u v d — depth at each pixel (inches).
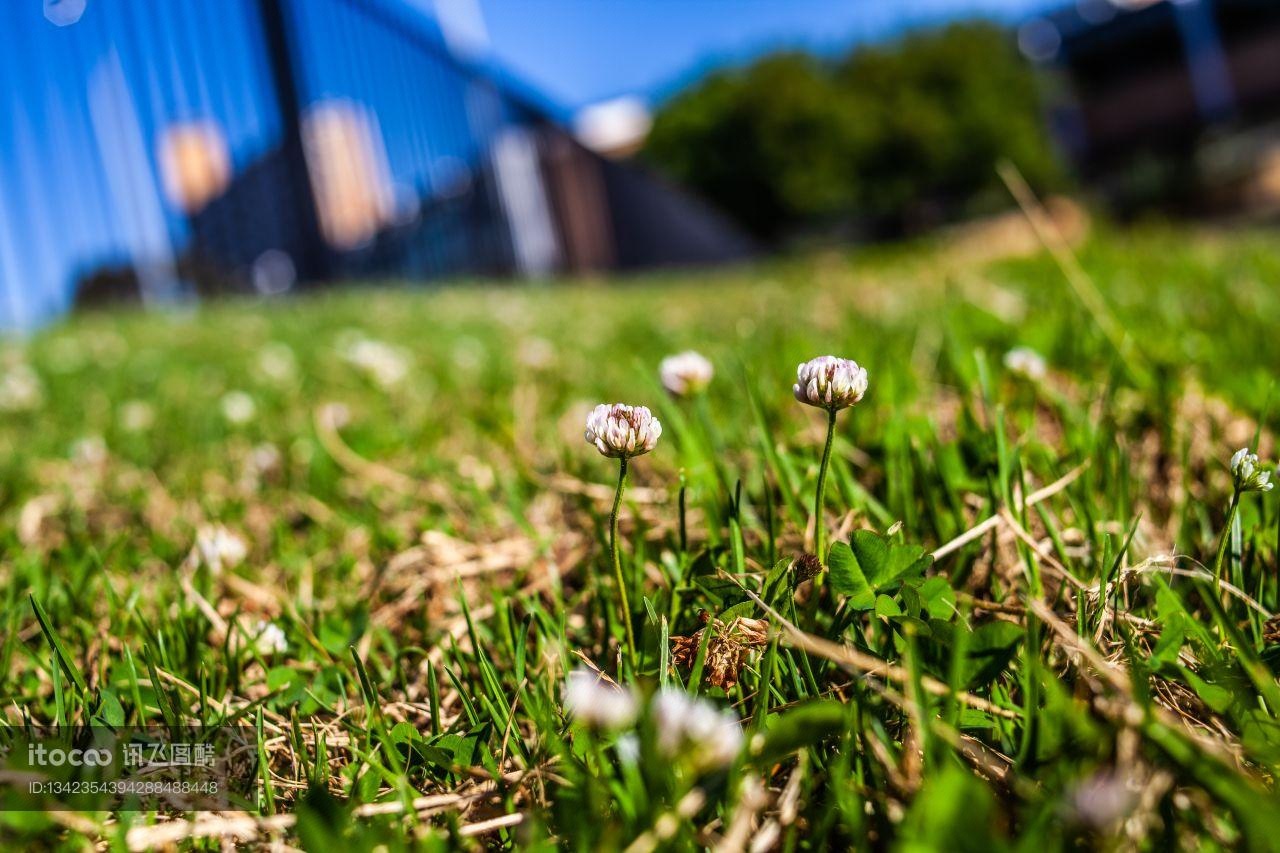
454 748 9.3
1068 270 23.4
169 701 10.6
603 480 18.0
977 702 8.6
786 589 10.2
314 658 12.2
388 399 32.2
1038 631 9.4
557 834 8.0
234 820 8.2
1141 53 350.0
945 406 21.0
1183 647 9.5
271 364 42.6
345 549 17.0
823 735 7.7
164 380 40.0
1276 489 11.7
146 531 19.1
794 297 62.2
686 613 11.1
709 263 218.4
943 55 304.8
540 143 154.4
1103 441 15.1
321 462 22.1
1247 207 208.7
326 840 7.4
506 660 11.4
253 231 99.8
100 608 14.2
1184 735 7.0
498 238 138.4
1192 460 16.1
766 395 21.4
